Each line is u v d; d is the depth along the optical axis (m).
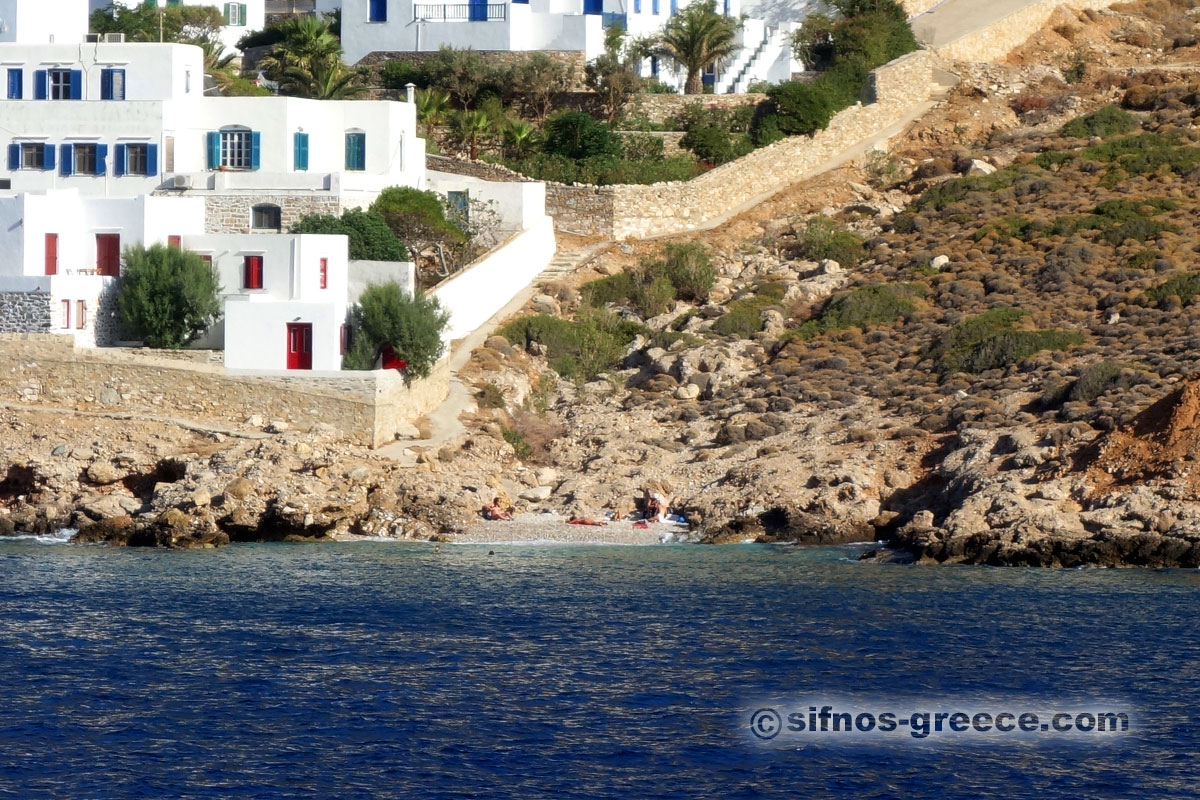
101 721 197.00
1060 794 179.00
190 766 184.50
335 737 193.12
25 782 179.62
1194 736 195.00
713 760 187.88
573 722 198.62
